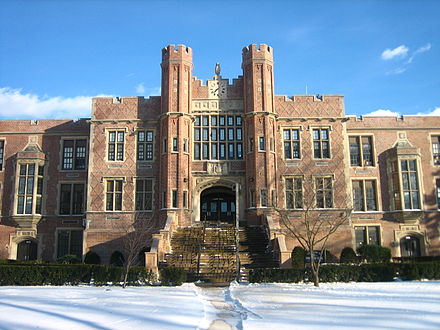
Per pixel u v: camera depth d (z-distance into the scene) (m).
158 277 23.77
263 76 33.03
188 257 26.38
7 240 33.56
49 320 10.97
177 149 31.92
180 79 33.03
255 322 10.89
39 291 18.33
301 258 26.84
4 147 35.03
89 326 10.22
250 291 18.27
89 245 31.55
